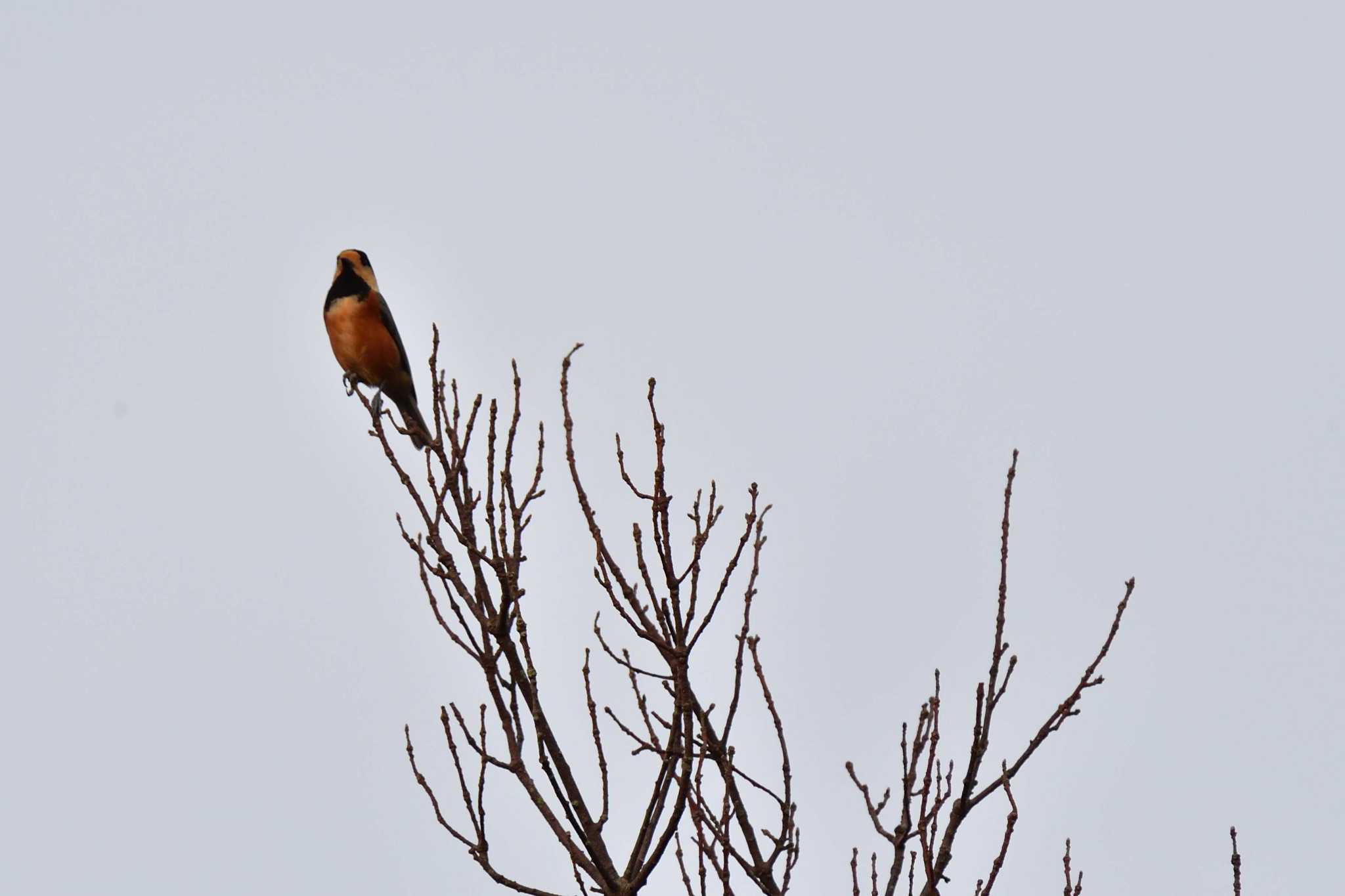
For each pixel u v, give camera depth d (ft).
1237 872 36.27
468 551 35.42
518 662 35.22
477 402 36.22
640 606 33.30
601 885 32.86
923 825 32.94
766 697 35.01
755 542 34.88
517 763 34.45
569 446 34.53
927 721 36.14
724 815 32.27
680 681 32.71
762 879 33.32
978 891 32.73
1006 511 35.96
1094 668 36.50
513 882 34.45
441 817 35.27
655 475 33.17
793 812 33.99
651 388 33.32
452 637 34.88
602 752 34.96
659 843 32.35
